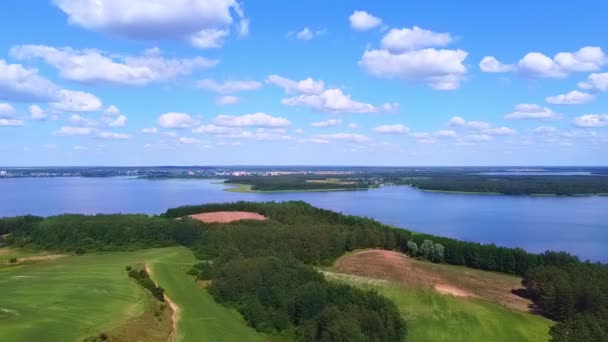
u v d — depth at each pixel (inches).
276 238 4729.3
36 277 3277.6
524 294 3718.0
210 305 3073.3
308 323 2768.2
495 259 4554.6
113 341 2170.3
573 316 2965.1
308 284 3078.2
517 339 2847.0
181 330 2551.7
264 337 2733.8
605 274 3481.8
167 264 3978.8
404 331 2765.7
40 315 2332.7
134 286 3078.2
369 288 3577.8
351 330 2452.0
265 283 3245.6
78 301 2615.7
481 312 3206.2
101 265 3784.5
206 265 3887.8
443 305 3316.9
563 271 3560.5
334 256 4813.0
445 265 4783.5
